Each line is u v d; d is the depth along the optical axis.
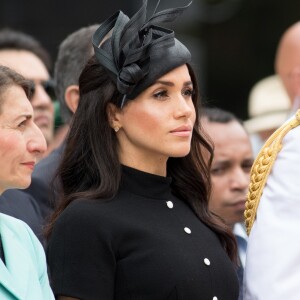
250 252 12.53
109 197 12.47
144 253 12.21
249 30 28.84
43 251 12.12
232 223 16.14
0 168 11.55
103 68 12.63
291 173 12.54
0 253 11.68
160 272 12.15
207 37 28.48
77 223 12.20
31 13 23.12
